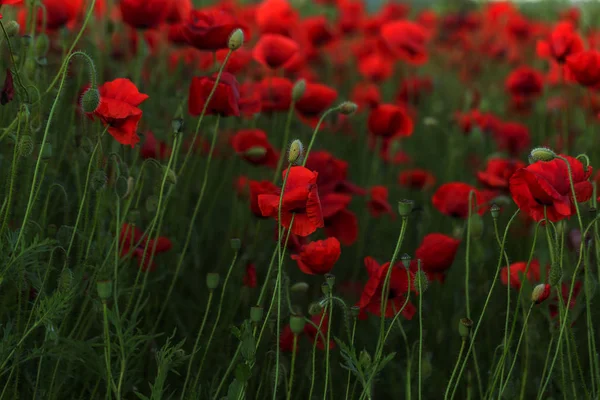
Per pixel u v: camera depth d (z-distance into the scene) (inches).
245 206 91.3
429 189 104.4
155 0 89.0
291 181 73.8
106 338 71.8
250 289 85.4
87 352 73.5
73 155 82.5
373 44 153.4
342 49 173.2
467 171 124.6
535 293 74.9
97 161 76.7
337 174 86.1
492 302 85.4
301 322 73.9
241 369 72.2
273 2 106.3
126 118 75.8
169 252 85.1
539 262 81.0
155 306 82.2
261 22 106.4
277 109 93.4
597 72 88.1
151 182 88.9
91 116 76.5
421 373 76.7
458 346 84.0
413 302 85.5
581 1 168.7
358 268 94.0
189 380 80.6
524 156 124.2
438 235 79.9
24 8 91.0
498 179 89.7
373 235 98.6
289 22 108.0
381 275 76.0
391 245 98.1
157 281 82.5
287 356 81.4
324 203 81.8
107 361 72.0
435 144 137.9
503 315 85.1
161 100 96.2
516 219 93.0
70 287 73.5
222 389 80.1
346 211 82.7
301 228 73.7
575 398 75.4
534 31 179.8
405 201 73.5
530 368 81.7
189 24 85.6
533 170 73.7
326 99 92.5
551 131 127.0
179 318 84.8
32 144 73.6
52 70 93.1
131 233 79.1
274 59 92.9
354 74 165.9
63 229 77.0
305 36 132.4
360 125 130.3
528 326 79.4
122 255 80.4
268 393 80.2
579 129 112.8
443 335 84.6
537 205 74.5
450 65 194.4
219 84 81.6
